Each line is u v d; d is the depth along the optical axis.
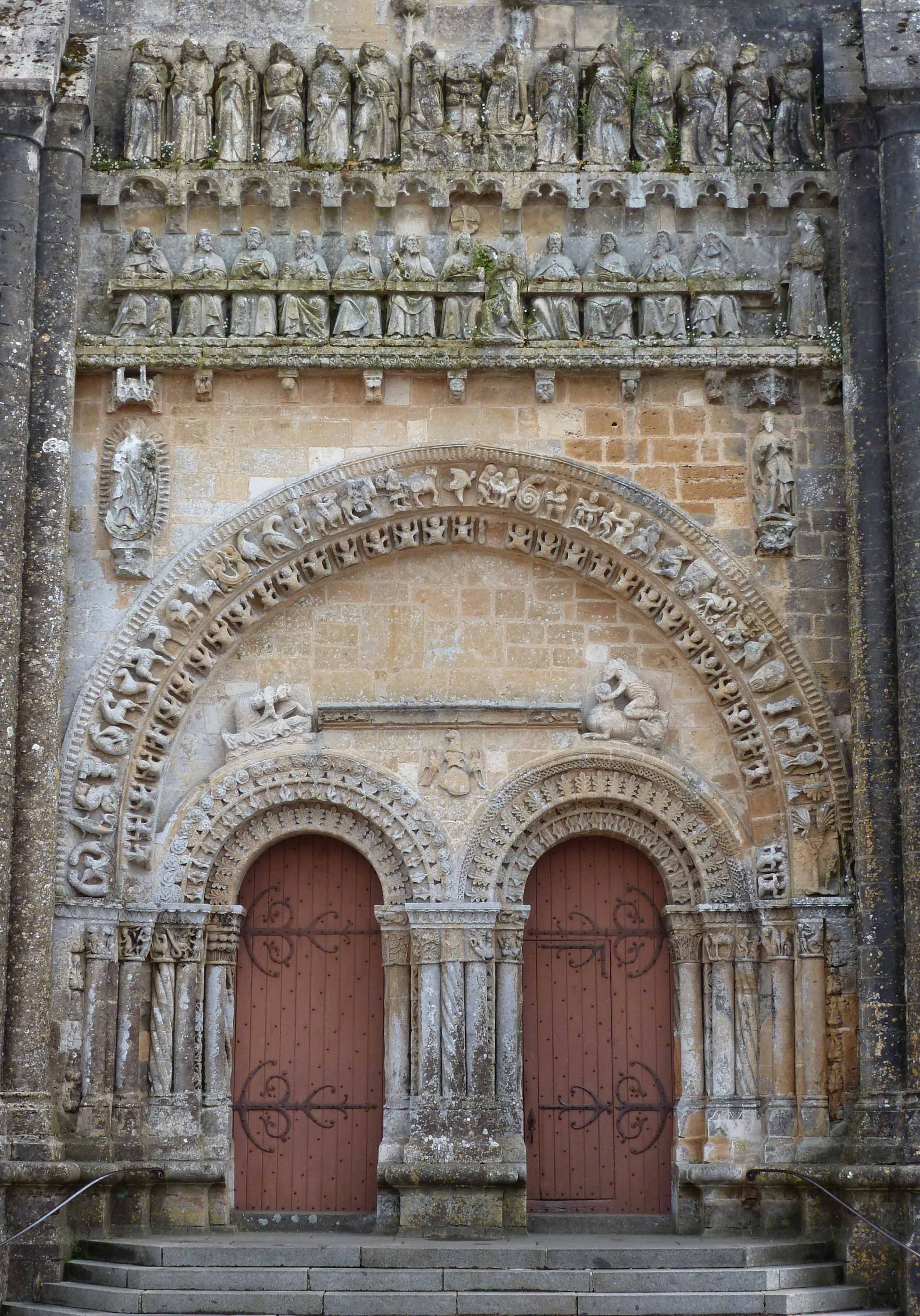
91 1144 26.05
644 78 29.50
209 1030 27.62
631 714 28.16
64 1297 24.31
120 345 28.00
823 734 27.50
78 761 27.16
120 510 27.83
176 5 29.88
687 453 28.39
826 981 27.03
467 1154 26.81
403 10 29.86
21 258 27.12
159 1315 23.62
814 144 29.20
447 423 28.41
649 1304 23.75
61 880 26.73
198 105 29.08
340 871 28.59
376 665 28.53
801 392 28.58
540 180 28.94
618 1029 28.27
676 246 29.05
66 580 27.14
